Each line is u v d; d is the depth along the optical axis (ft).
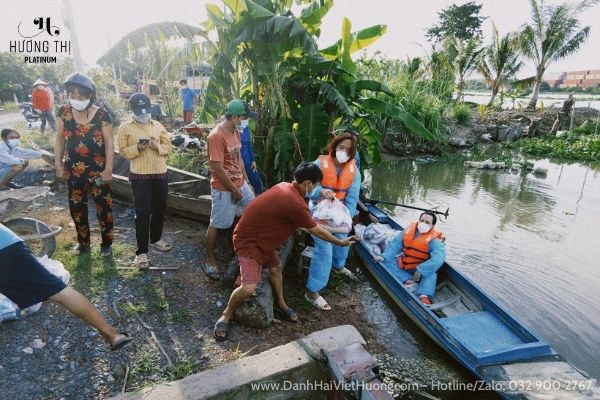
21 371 9.23
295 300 14.40
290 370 9.49
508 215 26.58
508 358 10.90
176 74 37.70
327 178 14.15
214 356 10.48
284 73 18.45
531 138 60.90
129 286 12.76
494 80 79.20
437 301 15.24
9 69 66.08
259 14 15.26
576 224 24.99
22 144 28.73
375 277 16.43
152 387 8.73
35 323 10.74
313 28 18.54
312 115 18.10
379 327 13.88
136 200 13.02
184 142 25.48
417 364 12.03
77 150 12.59
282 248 15.10
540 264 19.26
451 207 28.40
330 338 10.56
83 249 14.21
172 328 11.32
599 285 17.39
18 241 7.50
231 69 17.16
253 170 16.30
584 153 48.88
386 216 20.42
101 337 10.51
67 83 11.68
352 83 19.08
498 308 12.94
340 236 13.34
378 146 22.68
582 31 71.92
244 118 14.52
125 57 16.62
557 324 14.62
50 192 20.48
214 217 13.08
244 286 10.68
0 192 13.30
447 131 53.98
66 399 8.66
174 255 15.14
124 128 12.61
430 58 67.62
